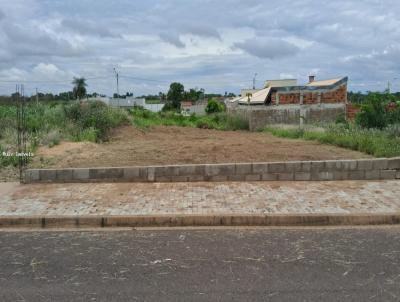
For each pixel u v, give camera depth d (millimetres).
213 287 4273
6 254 5305
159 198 7559
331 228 6371
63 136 15180
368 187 8336
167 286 4305
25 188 8312
